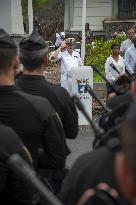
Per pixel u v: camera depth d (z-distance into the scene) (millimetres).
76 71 18562
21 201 4949
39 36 7215
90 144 16219
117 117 4863
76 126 7762
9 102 5789
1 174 4863
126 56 19844
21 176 3127
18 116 5805
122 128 2695
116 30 41156
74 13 42344
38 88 7199
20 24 26047
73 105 7637
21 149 5023
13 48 5738
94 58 26844
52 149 6156
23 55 7094
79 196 3672
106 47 27500
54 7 50312
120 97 7086
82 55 26266
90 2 42344
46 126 6023
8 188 4953
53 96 7309
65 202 3766
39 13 51500
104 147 3842
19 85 7223
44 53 7133
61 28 47719
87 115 4547
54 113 6148
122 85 8141
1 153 4895
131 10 42031
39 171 6289
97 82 22672
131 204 2645
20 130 5832
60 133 6242
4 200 4996
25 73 7227
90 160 3746
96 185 3590
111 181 3549
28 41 7117
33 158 6027
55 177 6406
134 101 2648
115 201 3242
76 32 42094
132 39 22141
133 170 2523
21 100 5836
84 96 18562
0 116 5785
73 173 3799
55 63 27766
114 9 42219
